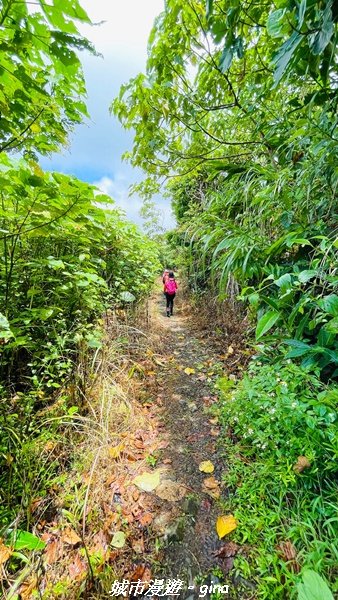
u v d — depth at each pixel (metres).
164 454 1.55
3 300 1.51
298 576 0.89
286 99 1.65
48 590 0.87
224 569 1.00
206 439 1.65
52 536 1.06
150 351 2.78
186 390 2.22
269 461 1.19
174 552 1.07
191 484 1.35
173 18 1.31
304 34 0.79
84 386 1.68
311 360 1.17
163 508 1.23
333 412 1.02
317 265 1.15
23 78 0.76
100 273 2.93
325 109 1.16
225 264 1.67
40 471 1.22
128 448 1.55
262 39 1.45
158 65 1.50
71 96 1.00
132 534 1.12
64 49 0.75
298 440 1.10
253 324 2.38
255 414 1.41
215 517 1.19
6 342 1.38
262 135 1.82
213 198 2.40
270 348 1.74
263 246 1.55
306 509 1.05
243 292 1.35
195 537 1.12
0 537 0.95
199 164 2.09
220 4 1.22
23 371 1.70
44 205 1.09
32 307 1.75
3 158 1.08
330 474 1.10
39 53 0.83
